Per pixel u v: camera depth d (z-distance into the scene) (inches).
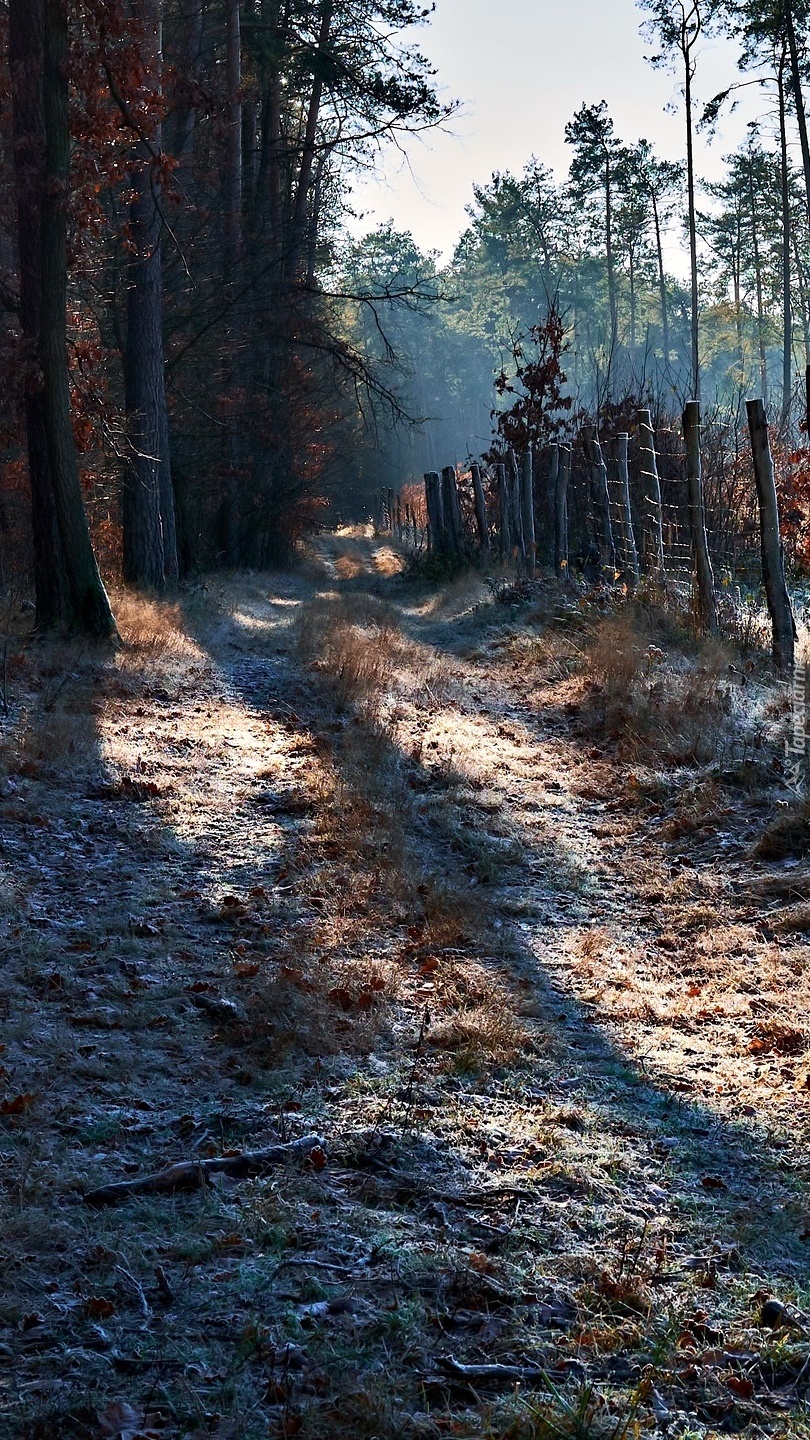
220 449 1042.1
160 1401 111.5
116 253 777.6
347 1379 114.0
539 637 533.3
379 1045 190.9
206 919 243.4
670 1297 129.6
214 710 420.2
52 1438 106.2
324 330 1012.5
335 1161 156.7
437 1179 152.8
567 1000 212.5
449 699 449.1
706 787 311.4
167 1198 147.0
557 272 3211.1
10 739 346.9
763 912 243.6
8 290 572.1
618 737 376.5
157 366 744.3
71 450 506.9
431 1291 129.2
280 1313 124.6
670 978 222.1
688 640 441.4
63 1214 142.5
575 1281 132.6
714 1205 149.2
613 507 663.1
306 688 461.1
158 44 704.4
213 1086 176.7
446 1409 111.3
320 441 1286.9
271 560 1268.5
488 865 277.3
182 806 314.3
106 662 465.4
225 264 928.9
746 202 2578.7
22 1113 164.7
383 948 231.9
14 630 491.2
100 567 882.1
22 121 522.3
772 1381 117.3
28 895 246.2
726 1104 174.6
